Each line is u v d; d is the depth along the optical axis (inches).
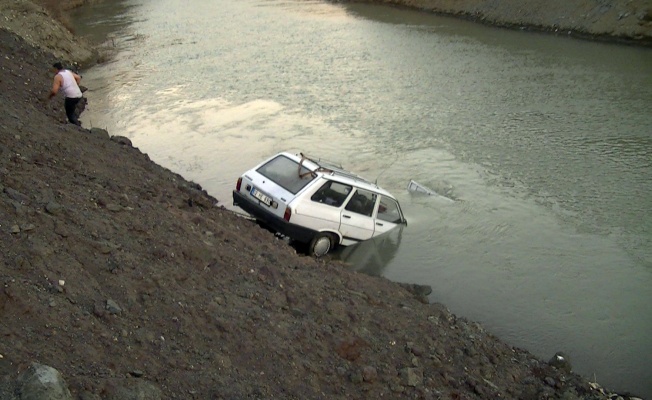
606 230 515.5
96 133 584.4
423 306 367.6
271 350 257.0
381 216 470.6
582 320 391.5
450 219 527.8
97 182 393.1
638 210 552.1
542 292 422.0
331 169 449.7
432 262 455.2
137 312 247.8
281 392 237.1
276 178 440.8
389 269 442.6
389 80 1031.0
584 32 1433.3
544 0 1585.9
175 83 972.6
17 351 196.2
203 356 237.9
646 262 464.8
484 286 426.3
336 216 435.2
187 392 214.2
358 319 313.9
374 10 1932.8
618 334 378.0
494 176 628.4
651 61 1170.6
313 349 272.4
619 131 772.6
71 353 207.9
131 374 211.6
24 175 336.2
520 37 1469.0
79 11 1755.7
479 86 998.4
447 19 1753.2
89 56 1103.6
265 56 1202.6
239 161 639.1
